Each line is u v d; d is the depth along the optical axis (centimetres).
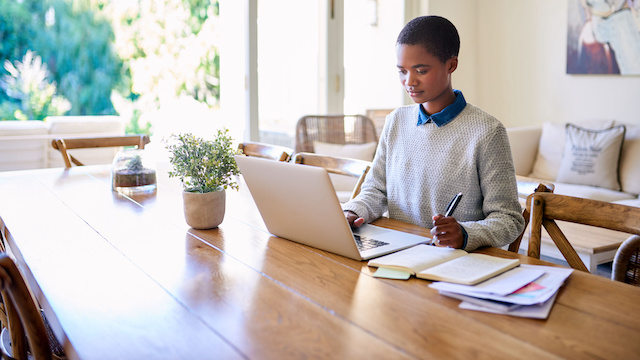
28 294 99
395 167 159
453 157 145
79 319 95
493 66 497
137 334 89
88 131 402
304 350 82
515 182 142
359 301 100
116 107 566
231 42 416
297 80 427
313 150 404
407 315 94
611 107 422
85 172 255
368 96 464
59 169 265
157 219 166
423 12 470
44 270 120
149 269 120
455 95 150
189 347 84
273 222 141
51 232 151
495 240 131
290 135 433
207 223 152
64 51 575
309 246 135
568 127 411
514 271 111
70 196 200
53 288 109
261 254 129
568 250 135
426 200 152
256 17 400
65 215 171
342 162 206
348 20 445
